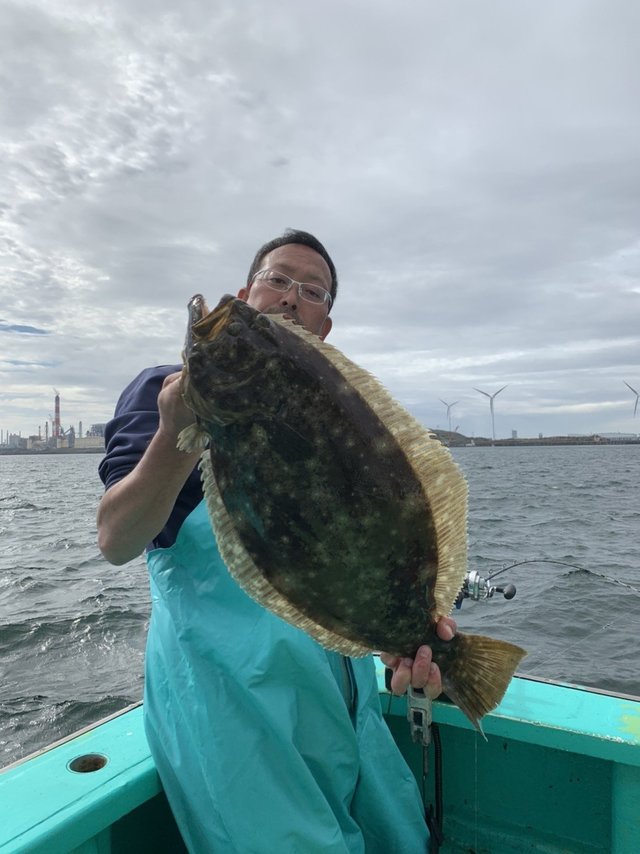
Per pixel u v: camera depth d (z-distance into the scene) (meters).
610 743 2.45
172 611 2.19
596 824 2.66
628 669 7.64
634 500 31.36
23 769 2.30
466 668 2.09
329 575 1.94
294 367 1.88
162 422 1.87
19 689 8.27
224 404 1.85
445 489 2.03
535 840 2.75
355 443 1.89
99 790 2.16
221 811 1.94
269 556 1.95
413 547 1.98
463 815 2.87
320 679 2.11
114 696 8.02
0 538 22.02
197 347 1.85
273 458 1.89
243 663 2.03
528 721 2.59
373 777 2.36
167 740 2.11
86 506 35.53
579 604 10.41
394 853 2.36
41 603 12.36
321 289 2.71
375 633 2.02
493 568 13.88
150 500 1.95
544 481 47.50
